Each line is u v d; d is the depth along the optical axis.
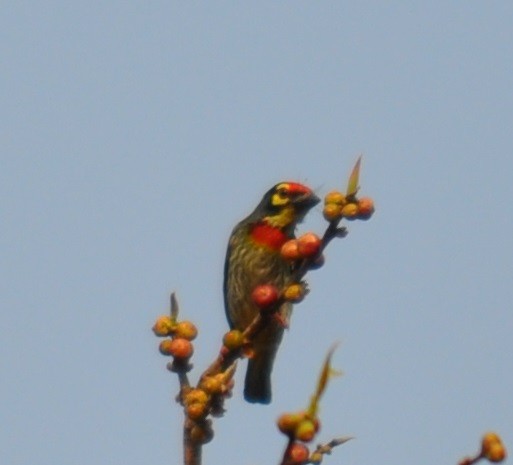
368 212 11.66
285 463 8.62
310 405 8.62
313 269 12.05
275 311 12.02
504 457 8.49
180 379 11.84
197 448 11.57
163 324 11.91
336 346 8.66
